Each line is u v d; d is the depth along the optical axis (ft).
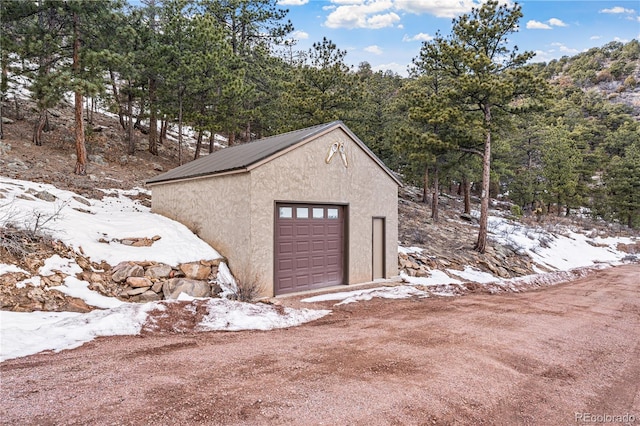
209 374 14.42
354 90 63.62
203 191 36.01
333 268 36.63
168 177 41.16
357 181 38.34
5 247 23.47
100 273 25.71
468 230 70.49
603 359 19.21
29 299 20.94
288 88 64.18
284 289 32.78
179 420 10.79
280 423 10.91
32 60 51.72
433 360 17.30
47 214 29.01
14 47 44.37
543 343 21.27
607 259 78.28
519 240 70.95
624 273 61.57
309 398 12.69
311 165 34.37
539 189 114.21
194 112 63.00
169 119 67.00
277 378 14.33
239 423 10.80
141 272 26.96
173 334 19.70
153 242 31.78
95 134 70.85
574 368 17.62
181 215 39.50
